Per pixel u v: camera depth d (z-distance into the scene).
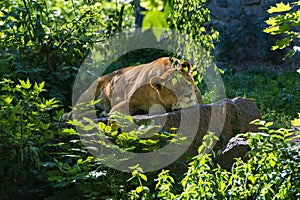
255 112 11.26
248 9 22.33
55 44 14.23
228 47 22.28
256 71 20.12
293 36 7.81
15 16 13.45
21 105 10.08
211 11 22.95
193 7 10.88
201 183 7.91
